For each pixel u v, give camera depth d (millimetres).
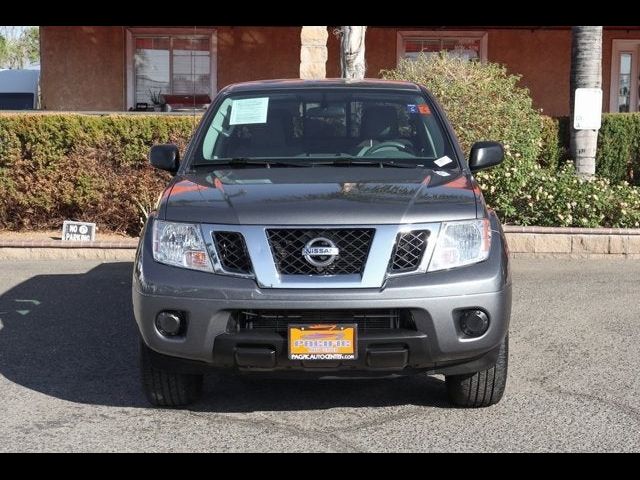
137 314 4965
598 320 7438
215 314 4715
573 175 10773
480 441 4824
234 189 5168
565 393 5617
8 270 9617
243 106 6227
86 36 17516
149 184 10977
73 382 5918
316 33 13617
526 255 10016
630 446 4742
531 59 17781
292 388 5785
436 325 4695
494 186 10359
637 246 9945
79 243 10180
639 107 18188
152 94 17797
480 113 10711
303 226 4727
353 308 4645
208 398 5594
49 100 17578
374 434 4938
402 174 5469
